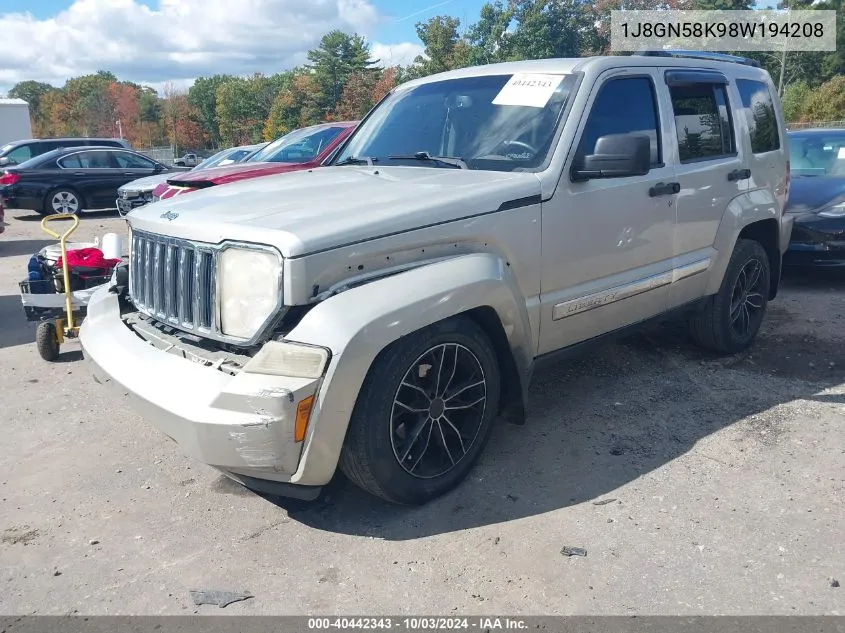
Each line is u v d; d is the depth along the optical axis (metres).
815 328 5.99
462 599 2.73
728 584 2.77
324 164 4.78
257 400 2.75
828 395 4.58
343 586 2.83
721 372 5.03
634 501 3.37
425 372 3.27
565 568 2.89
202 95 101.38
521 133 3.99
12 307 7.84
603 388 4.76
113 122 92.31
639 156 3.62
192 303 3.23
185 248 3.23
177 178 8.66
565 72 4.13
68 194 16.84
